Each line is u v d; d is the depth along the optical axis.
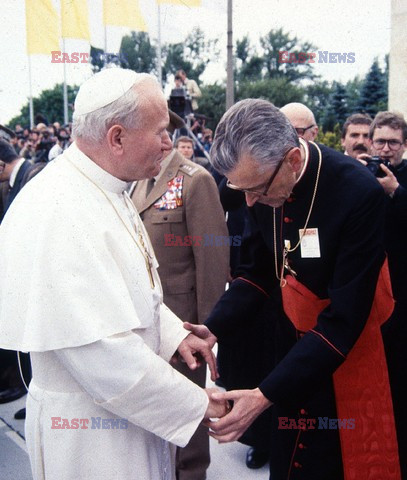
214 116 19.12
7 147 3.93
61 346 1.28
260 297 1.93
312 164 1.59
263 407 1.55
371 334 1.63
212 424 1.53
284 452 1.78
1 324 1.37
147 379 1.33
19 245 1.36
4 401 3.52
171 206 2.43
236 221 3.35
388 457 1.68
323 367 1.51
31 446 1.48
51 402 1.41
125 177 1.46
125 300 1.33
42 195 1.38
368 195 1.51
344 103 20.36
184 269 2.47
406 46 4.96
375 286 1.54
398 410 1.77
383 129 2.59
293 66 24.48
